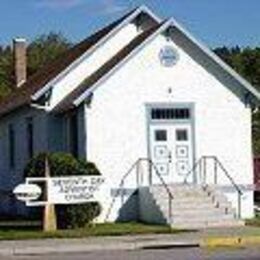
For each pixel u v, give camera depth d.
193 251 23.84
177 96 34.22
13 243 25.70
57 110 34.47
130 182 33.31
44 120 35.75
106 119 33.22
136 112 33.62
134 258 22.06
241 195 34.50
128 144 33.47
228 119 34.78
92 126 33.00
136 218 33.19
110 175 33.16
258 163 39.97
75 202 29.45
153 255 22.81
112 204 32.94
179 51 34.31
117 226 30.44
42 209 30.78
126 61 33.47
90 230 28.77
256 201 39.62
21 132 40.38
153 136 33.81
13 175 41.88
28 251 24.23
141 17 36.41
